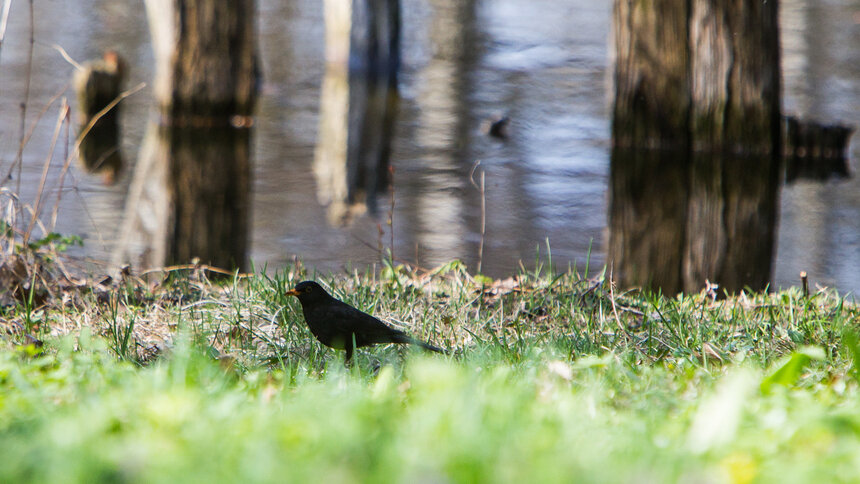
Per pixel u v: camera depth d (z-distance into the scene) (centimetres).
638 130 2300
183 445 407
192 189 1716
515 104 2803
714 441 417
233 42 2469
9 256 954
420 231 1481
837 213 1680
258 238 1410
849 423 436
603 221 1588
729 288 1226
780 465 392
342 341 729
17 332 821
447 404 454
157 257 1274
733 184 1925
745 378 433
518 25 4312
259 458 375
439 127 2472
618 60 2305
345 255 1320
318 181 1834
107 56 2416
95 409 467
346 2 3244
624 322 859
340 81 3177
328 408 474
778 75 2252
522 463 379
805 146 2264
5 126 2162
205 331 815
